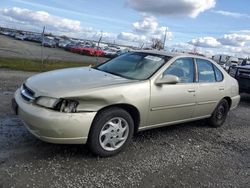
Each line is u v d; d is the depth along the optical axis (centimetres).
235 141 591
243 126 718
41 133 383
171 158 466
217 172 438
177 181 394
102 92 410
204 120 682
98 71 511
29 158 400
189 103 546
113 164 417
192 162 462
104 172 390
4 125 511
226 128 678
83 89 402
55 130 378
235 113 860
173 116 523
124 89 436
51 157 411
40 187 337
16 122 533
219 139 591
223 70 667
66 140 388
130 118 447
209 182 404
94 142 412
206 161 473
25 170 368
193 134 600
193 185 390
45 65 1664
